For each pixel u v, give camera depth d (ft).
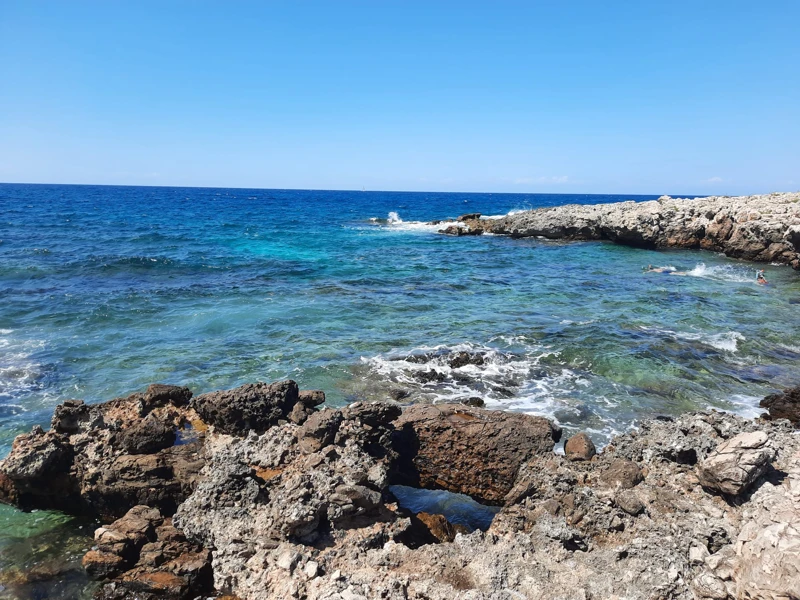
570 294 88.33
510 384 50.03
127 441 31.45
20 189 641.81
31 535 29.14
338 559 24.53
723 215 135.13
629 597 21.56
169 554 26.45
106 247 129.70
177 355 55.36
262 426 33.71
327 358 55.11
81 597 25.18
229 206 352.49
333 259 124.06
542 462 30.45
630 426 42.24
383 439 32.53
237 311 73.00
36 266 99.04
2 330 62.18
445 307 77.97
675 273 109.91
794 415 42.32
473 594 21.62
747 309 79.36
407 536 27.35
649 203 173.58
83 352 55.83
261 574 23.85
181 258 116.16
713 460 26.50
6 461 29.58
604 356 57.06
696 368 54.75
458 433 33.17
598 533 26.08
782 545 20.27
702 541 23.79
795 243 116.47
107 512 30.71
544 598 21.65
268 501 26.99
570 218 163.53
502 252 140.05
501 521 28.48
